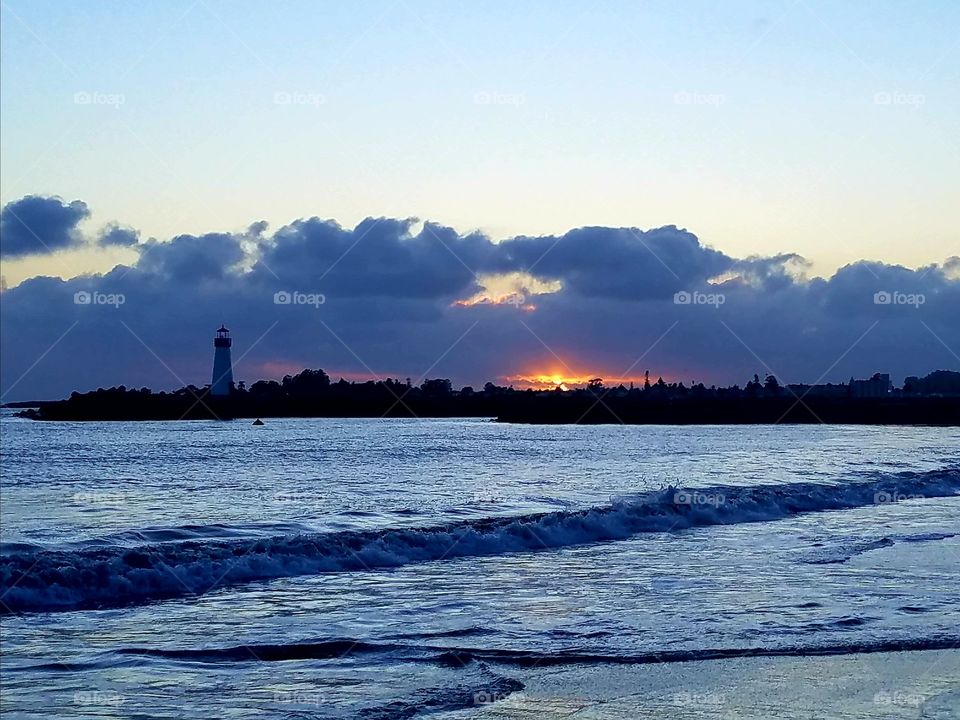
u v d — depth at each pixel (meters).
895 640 14.98
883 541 26.31
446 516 33.00
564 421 170.38
